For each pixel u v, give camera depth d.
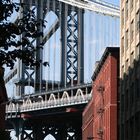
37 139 190.38
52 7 183.38
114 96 95.62
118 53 97.19
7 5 20.47
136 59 69.38
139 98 65.94
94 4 163.88
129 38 75.88
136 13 71.31
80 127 194.75
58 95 159.88
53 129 197.38
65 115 169.50
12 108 169.25
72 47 184.88
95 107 122.81
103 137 104.06
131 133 70.75
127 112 74.50
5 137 73.50
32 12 21.33
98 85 115.94
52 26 182.38
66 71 178.38
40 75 173.38
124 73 78.44
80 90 152.00
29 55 21.05
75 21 186.00
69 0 167.38
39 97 166.12
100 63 109.31
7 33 20.41
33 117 173.25
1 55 20.67
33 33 21.22
